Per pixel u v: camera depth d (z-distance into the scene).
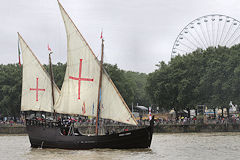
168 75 147.50
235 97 128.00
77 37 80.31
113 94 75.12
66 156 65.62
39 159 63.28
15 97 152.75
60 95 82.31
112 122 128.25
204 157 62.66
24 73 90.75
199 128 125.38
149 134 72.56
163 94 147.00
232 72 129.00
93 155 65.69
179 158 61.78
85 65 79.44
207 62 139.75
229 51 141.50
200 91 137.62
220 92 132.12
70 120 79.81
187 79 142.50
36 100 90.56
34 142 80.06
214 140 91.62
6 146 84.19
